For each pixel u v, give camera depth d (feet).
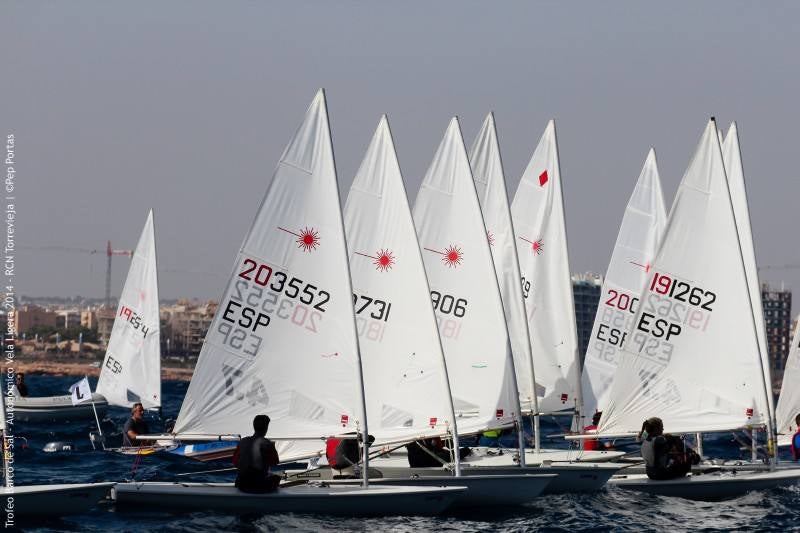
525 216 348.59
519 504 256.32
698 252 288.30
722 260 286.46
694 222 288.92
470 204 282.97
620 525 239.09
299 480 242.78
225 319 245.45
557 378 342.23
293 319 244.22
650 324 290.97
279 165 245.86
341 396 240.73
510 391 274.77
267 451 228.02
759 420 282.97
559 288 345.72
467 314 280.31
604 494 274.57
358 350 240.12
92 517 221.25
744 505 262.67
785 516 250.57
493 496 253.65
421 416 255.70
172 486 229.45
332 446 254.06
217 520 221.46
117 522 217.36
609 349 351.67
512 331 320.50
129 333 473.67
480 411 276.21
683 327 288.71
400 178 261.65
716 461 297.94
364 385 258.98
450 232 284.20
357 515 231.50
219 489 229.25
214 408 244.63
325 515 229.86
